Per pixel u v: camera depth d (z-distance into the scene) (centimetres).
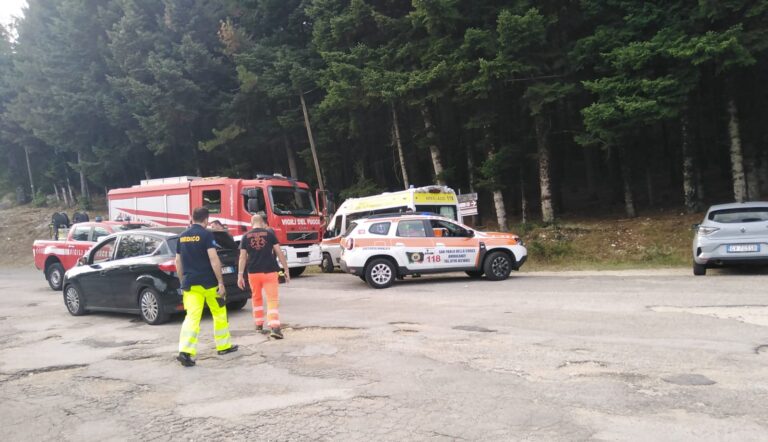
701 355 579
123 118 3058
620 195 2525
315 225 1709
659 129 2525
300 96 2564
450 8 1883
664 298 932
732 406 436
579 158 3275
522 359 595
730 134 1812
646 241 1806
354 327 809
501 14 1777
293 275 1747
